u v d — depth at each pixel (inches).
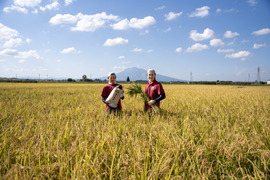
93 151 110.0
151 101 225.0
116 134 137.3
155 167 88.9
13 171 85.9
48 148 111.7
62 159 101.0
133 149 108.2
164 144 116.8
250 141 122.5
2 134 135.6
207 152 111.3
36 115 218.8
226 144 116.3
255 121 177.9
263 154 101.3
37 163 100.3
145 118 201.3
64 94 626.5
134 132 145.2
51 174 91.2
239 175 94.7
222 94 608.7
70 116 212.7
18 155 106.4
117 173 91.7
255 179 85.4
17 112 231.8
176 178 85.5
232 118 197.9
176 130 145.7
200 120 183.3
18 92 721.6
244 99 416.8
